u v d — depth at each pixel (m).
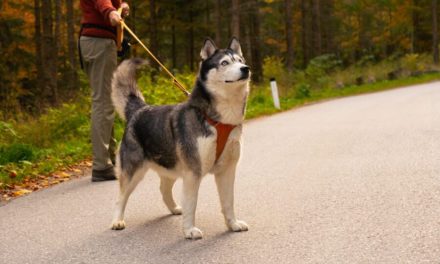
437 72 31.98
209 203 5.56
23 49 23.50
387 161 7.00
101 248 4.24
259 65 35.97
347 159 7.38
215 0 29.30
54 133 10.97
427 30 47.81
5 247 4.38
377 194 5.34
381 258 3.62
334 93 23.55
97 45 6.71
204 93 4.37
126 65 5.35
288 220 4.72
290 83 24.31
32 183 7.24
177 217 5.18
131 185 4.93
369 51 47.44
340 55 48.41
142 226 4.88
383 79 29.38
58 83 23.72
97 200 5.92
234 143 4.41
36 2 22.64
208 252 4.02
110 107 6.92
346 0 45.56
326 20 41.47
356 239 4.04
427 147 7.79
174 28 34.31
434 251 3.67
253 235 4.38
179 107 4.62
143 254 4.05
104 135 6.91
